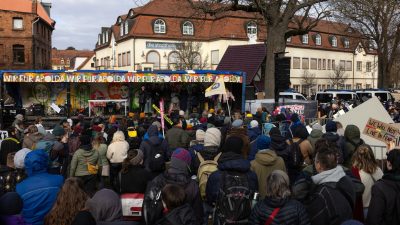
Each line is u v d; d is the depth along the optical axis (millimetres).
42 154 4832
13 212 3994
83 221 3809
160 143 7539
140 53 53781
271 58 22688
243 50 27844
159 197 4539
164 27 54594
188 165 5500
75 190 4035
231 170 4770
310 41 64750
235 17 54438
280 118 13734
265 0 21484
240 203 4422
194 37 54844
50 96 20859
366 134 8969
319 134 7672
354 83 71625
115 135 8594
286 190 3955
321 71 66125
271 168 5539
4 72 18156
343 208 3998
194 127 12180
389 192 4152
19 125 11797
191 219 3957
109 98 21641
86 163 7723
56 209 3992
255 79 26500
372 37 36906
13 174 5898
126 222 4473
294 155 6629
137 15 54781
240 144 5039
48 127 17438
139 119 13453
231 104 22391
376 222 4148
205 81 20297
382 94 32906
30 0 50031
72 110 20969
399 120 17875
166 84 22047
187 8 22578
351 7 25422
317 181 4215
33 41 46875
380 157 8453
